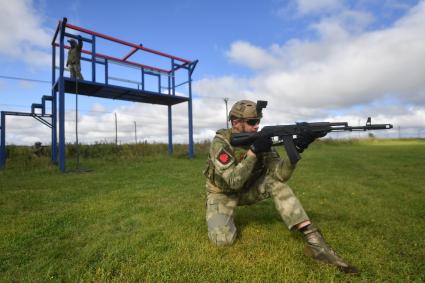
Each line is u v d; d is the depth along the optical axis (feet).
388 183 25.75
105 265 9.55
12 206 18.07
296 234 12.21
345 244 11.39
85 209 16.99
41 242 12.25
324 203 18.15
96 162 44.96
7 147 50.75
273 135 10.10
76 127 36.81
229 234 11.03
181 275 8.98
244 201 11.69
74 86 41.42
